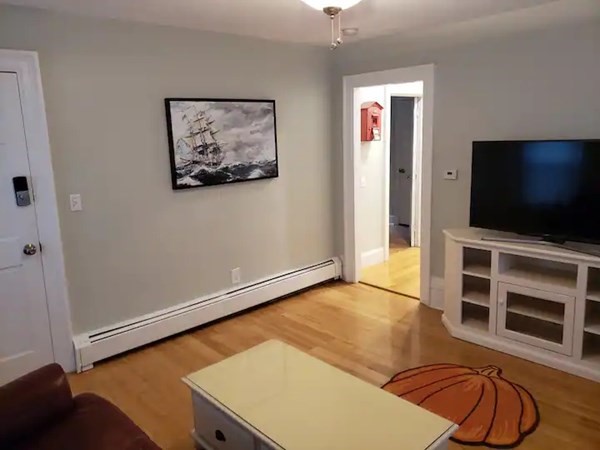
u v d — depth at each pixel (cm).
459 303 350
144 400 283
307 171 455
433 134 395
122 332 337
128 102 328
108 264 332
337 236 493
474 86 365
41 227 298
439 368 309
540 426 246
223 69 376
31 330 303
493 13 308
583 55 311
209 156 373
